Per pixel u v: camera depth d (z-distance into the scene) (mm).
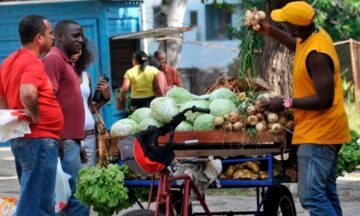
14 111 7668
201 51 41219
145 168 7078
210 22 41375
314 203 7422
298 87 7477
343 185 12484
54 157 7938
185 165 7754
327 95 7281
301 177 7480
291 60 12766
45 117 7844
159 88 16219
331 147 7414
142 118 8305
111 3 19703
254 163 7855
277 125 7707
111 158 8250
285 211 8352
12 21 19562
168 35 20922
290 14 7375
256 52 8547
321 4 25953
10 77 7898
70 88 8508
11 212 8438
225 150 7883
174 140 7945
